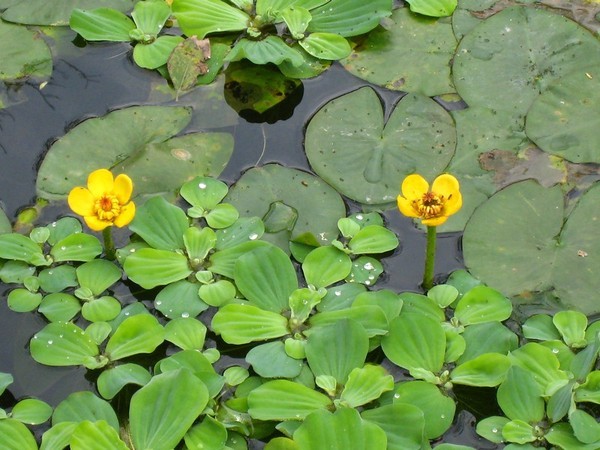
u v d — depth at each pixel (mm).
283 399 1778
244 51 2486
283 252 2039
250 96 2508
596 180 2252
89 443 1690
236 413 1789
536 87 2486
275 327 1935
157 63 2568
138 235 2180
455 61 2564
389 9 2648
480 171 2289
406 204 1938
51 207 2238
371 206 2232
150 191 2258
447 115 2422
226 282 2039
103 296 2045
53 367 1918
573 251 2090
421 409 1785
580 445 1708
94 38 2621
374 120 2410
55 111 2475
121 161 2318
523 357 1863
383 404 1812
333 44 2609
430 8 2717
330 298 2012
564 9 2705
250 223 2154
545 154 2320
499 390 1799
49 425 1805
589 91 2463
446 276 2088
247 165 2332
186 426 1729
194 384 1767
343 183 2268
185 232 2107
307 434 1692
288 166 2318
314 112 2461
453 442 1786
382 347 1901
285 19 2629
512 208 2174
